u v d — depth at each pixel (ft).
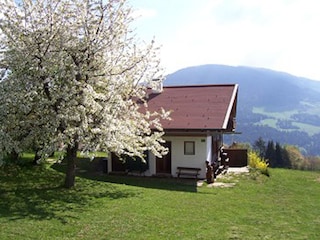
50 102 42.32
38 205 38.96
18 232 29.86
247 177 69.46
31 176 54.49
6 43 44.55
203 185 60.64
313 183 67.72
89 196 45.19
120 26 47.62
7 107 41.55
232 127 87.10
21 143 43.68
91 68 46.65
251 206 46.16
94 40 46.01
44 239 28.96
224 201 48.06
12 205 38.34
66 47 44.78
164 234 31.91
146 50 50.75
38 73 43.29
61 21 45.24
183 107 75.46
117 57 49.55
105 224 33.78
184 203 44.83
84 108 42.42
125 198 45.34
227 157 83.15
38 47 43.98
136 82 51.44
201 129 65.82
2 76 44.39
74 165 49.57
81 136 41.86
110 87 47.47
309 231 35.96
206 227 34.86
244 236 32.86
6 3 43.39
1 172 53.62
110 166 71.72
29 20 44.29
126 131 46.70
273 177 72.18
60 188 48.16
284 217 41.34
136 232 32.04
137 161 70.13
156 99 81.56
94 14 45.88
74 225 32.94
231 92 78.74
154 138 53.06
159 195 48.96
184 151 68.64
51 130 42.22
